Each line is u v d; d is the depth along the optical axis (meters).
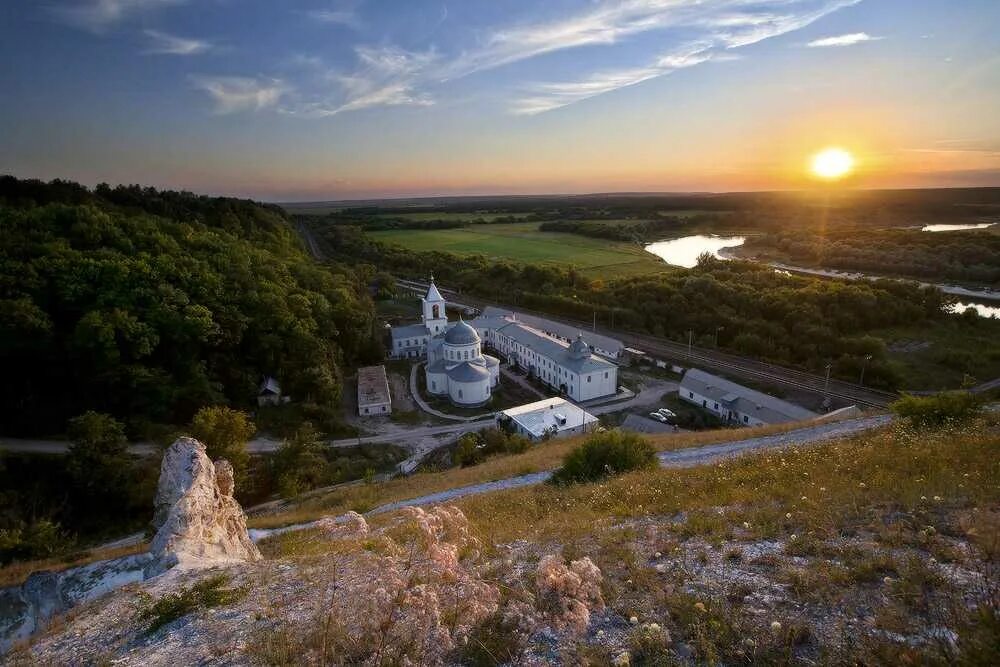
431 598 8.87
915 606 7.88
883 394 66.44
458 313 112.12
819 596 8.65
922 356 79.69
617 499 18.83
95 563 21.59
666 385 73.56
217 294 64.38
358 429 59.41
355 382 73.81
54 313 53.53
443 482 34.06
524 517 18.86
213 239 86.62
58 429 48.84
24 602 19.58
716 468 20.98
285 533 22.23
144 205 109.12
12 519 37.00
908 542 10.16
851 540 10.83
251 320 64.12
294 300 72.00
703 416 63.34
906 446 18.41
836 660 6.88
